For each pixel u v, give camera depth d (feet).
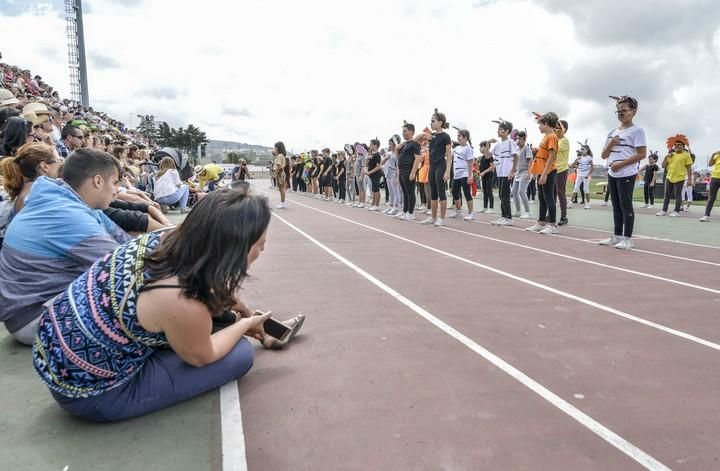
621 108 20.98
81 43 102.12
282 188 44.65
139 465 5.61
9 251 8.41
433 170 29.81
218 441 6.11
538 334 10.20
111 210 11.94
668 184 36.42
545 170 25.84
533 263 17.92
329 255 19.31
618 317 11.44
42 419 6.66
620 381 8.02
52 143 20.77
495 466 5.67
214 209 5.79
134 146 39.40
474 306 12.19
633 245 22.41
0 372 8.04
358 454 5.87
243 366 7.64
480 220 33.88
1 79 42.29
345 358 8.80
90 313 5.90
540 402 7.25
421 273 15.99
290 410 6.91
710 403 7.30
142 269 5.96
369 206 47.60
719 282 15.08
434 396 7.38
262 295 13.05
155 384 6.68
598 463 5.77
